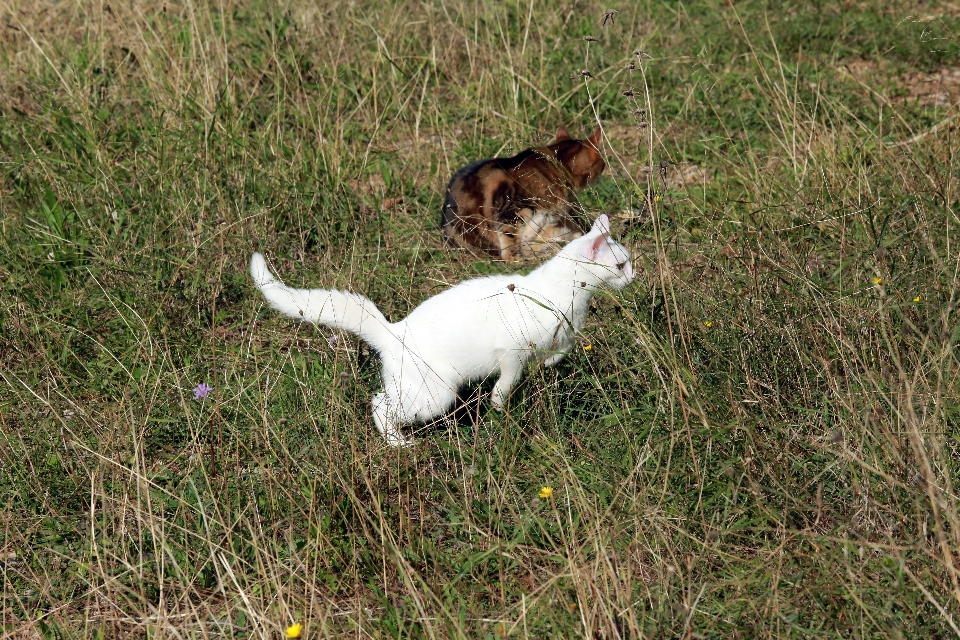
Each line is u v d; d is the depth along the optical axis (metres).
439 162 12.70
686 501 6.58
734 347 7.43
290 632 5.41
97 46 14.88
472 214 10.97
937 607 5.21
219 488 7.02
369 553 6.43
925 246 8.28
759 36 15.73
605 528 6.18
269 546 6.46
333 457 6.92
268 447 6.96
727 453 6.77
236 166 11.50
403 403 7.58
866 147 11.34
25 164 11.53
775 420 6.89
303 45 15.32
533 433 7.54
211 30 14.82
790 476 6.55
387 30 15.43
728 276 8.25
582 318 7.82
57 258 10.10
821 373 7.29
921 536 5.73
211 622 5.93
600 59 15.22
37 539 6.88
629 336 7.88
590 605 5.67
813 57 15.26
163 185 11.15
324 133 12.79
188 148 11.75
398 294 9.29
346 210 11.16
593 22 16.44
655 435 7.00
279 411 7.84
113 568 6.34
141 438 7.19
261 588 6.07
